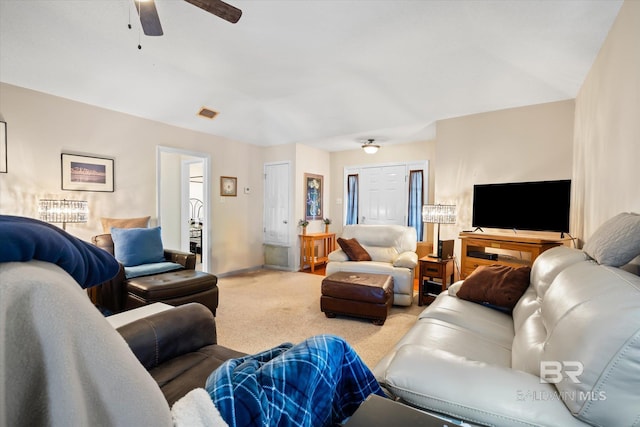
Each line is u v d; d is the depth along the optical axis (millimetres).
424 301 3502
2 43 2443
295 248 5312
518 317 1703
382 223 5664
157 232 3391
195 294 2893
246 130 4754
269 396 749
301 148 5438
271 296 3799
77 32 2467
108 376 452
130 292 2693
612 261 1159
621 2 1742
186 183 5391
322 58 2836
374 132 4629
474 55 2682
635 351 710
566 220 2957
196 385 1158
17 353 393
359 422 729
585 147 2617
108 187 3494
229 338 2564
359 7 2141
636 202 1522
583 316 860
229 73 3148
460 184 3785
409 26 2342
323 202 6051
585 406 745
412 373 953
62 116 3139
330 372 869
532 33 2215
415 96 3463
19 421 390
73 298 453
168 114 3857
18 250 432
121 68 2934
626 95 1664
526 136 3363
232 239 5051
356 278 3119
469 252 3350
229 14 1749
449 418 868
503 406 820
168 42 2613
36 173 2961
